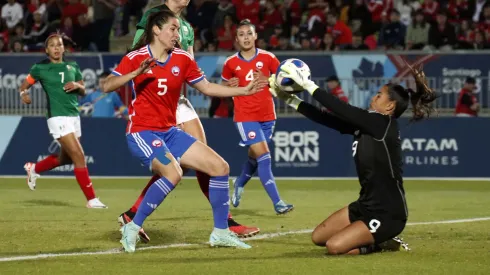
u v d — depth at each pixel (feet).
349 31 176.45
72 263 61.62
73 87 101.76
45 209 101.76
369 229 63.72
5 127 149.48
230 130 146.20
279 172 145.69
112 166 148.36
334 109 62.64
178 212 97.50
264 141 97.91
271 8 181.37
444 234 77.87
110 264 61.11
